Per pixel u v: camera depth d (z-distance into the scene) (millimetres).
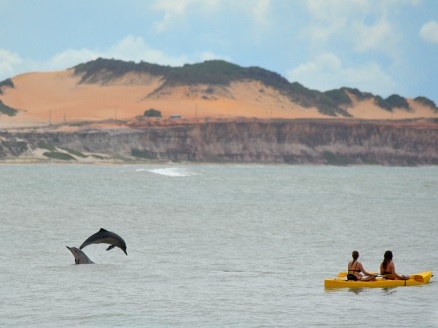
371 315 99000
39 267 131000
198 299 106938
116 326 93062
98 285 116000
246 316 98000
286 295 110062
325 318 97312
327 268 133125
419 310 101812
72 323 94188
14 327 92250
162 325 93625
